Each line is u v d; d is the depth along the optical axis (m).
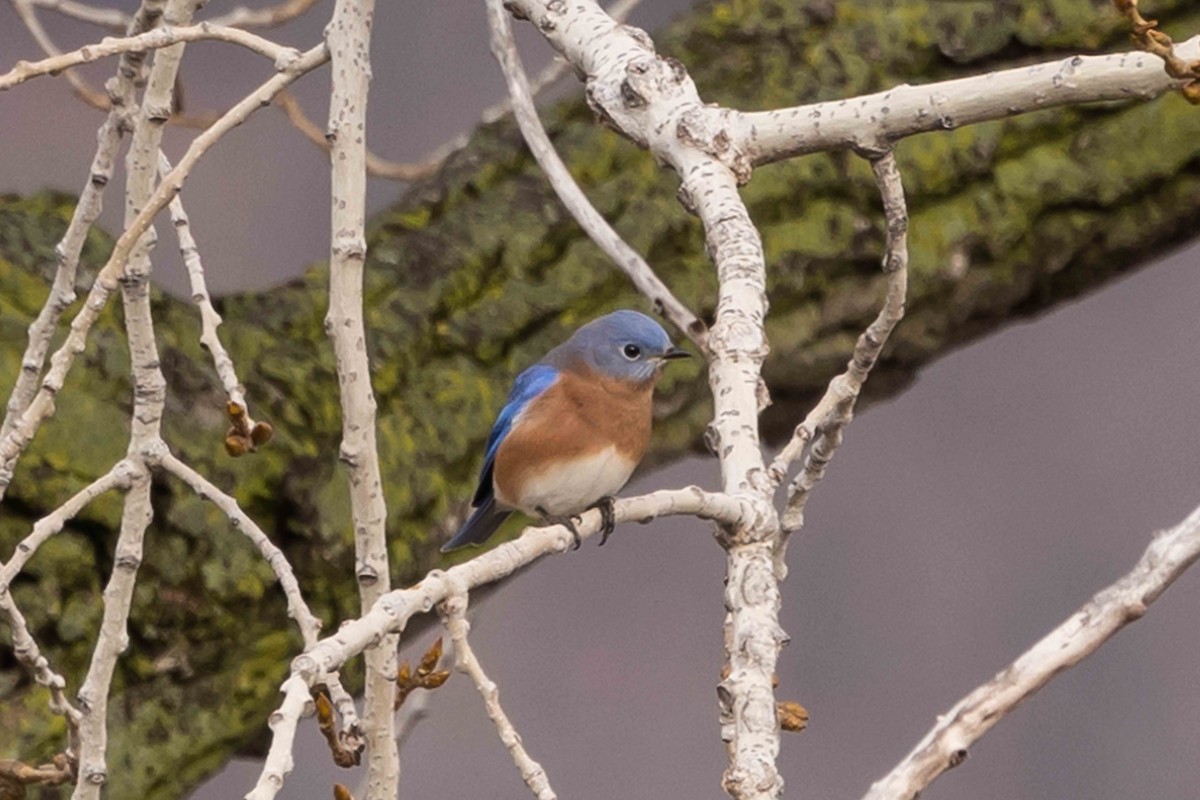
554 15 8.72
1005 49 12.11
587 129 11.98
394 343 10.81
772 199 11.59
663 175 11.76
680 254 11.62
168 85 7.28
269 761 5.10
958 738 7.50
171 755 9.65
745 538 6.84
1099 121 12.00
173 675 9.77
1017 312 12.36
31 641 7.07
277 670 10.01
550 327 11.25
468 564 6.02
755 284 7.63
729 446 7.12
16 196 10.91
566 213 11.52
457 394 10.81
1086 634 7.59
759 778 6.14
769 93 11.99
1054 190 11.80
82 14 9.93
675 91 8.25
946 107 7.68
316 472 10.15
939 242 11.68
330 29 7.15
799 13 12.34
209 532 9.76
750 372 7.37
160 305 10.41
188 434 9.89
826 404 7.70
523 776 5.89
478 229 11.40
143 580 9.59
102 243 10.62
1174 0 12.16
